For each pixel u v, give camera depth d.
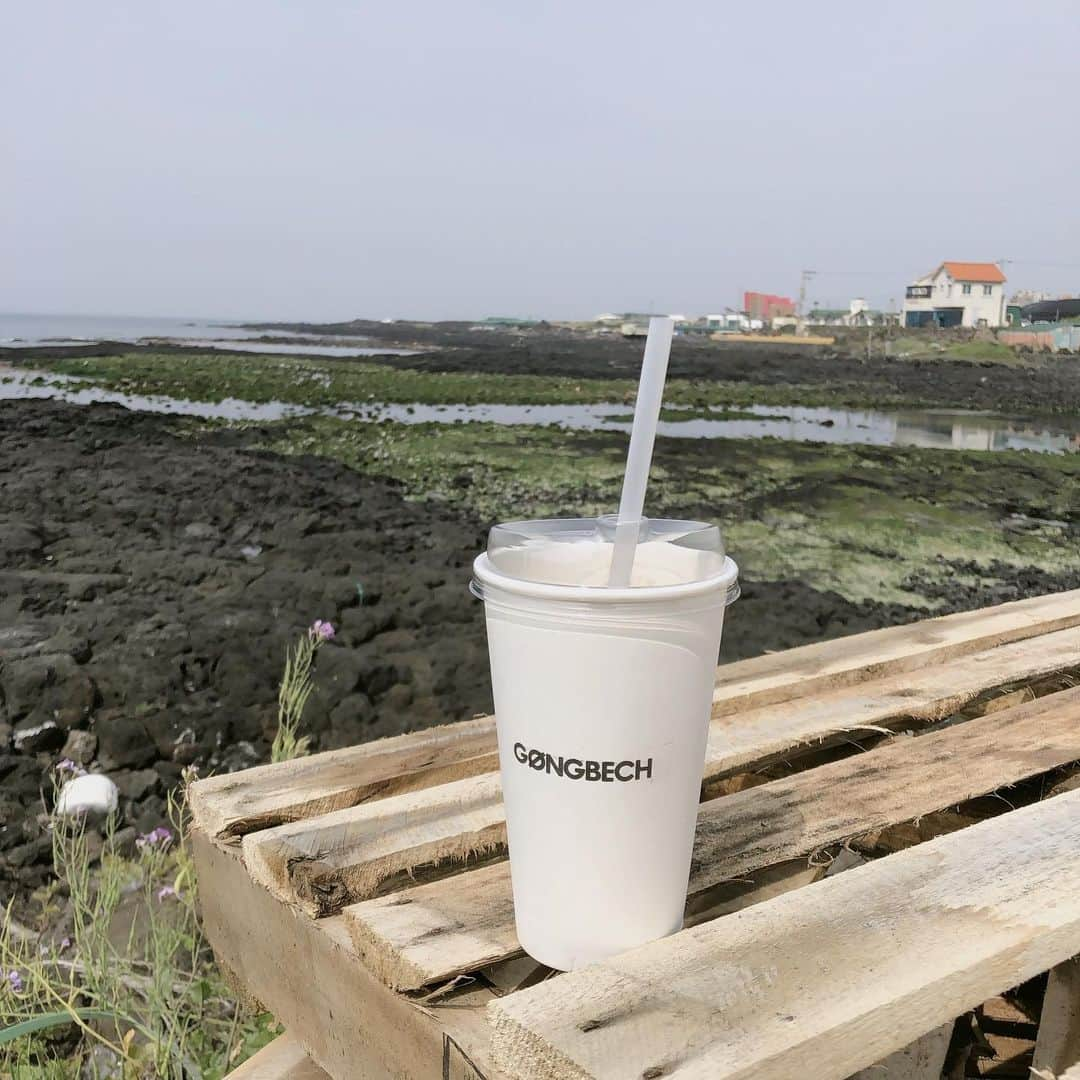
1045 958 0.96
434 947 1.01
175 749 3.48
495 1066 0.85
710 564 0.97
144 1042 2.02
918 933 0.95
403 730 3.81
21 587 5.05
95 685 3.68
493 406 15.30
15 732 3.42
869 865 1.09
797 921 0.97
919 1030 0.87
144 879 2.70
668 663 0.91
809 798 1.39
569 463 10.07
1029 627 2.21
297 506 7.69
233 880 1.34
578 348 32.84
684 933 0.96
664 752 0.93
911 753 1.55
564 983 0.87
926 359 27.39
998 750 1.56
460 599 5.30
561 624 0.89
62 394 15.12
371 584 5.45
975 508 8.52
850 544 7.06
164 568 5.55
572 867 0.95
